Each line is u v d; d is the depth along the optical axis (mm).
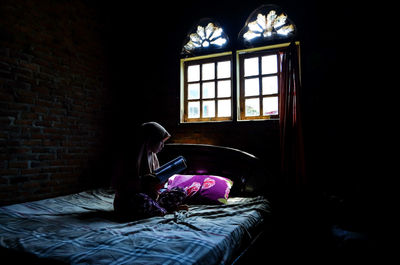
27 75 2768
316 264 2410
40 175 2859
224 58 3600
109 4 3879
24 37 2752
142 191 2082
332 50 2947
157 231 1557
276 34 3277
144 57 4035
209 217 1937
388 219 2084
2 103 2539
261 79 3377
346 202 2330
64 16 3197
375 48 2723
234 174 3006
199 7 3707
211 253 1258
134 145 2117
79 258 1097
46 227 1600
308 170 2893
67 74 3211
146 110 3945
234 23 3477
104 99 3738
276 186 2791
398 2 2637
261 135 3219
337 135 2832
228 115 3521
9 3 2623
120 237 1391
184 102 3803
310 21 3084
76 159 3283
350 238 1987
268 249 2277
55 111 3047
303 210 2631
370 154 2656
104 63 3760
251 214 2037
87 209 2189
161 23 3957
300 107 2807
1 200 2508
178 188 2318
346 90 2836
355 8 2861
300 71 3107
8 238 1371
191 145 3344
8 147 2578
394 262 1771
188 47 3775
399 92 2578
